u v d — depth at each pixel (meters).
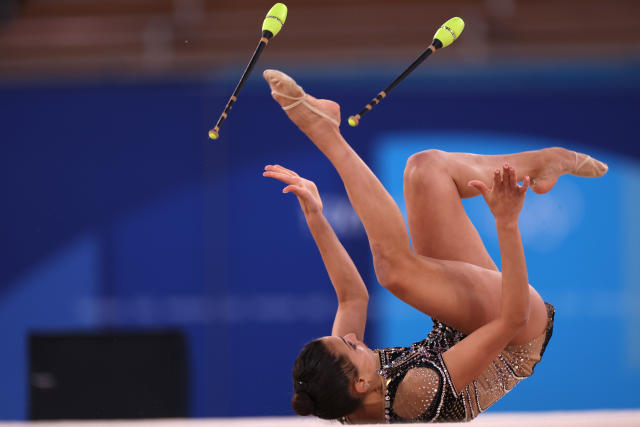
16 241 21.38
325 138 6.61
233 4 21.77
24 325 21.20
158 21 21.31
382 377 6.56
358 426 5.59
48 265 21.30
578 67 21.39
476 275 6.95
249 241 21.36
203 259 21.33
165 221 21.42
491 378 6.98
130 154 21.56
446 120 21.41
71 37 21.27
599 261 20.45
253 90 21.56
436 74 21.45
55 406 8.65
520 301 6.21
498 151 21.39
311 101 6.54
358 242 20.86
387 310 20.45
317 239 7.64
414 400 6.46
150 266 21.31
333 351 6.32
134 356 8.80
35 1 21.72
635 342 20.31
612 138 21.30
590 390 20.45
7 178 21.50
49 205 21.45
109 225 21.39
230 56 21.16
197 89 21.66
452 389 6.42
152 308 21.22
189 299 21.25
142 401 8.76
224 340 21.20
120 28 21.31
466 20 20.81
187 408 8.80
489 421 5.95
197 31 21.17
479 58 21.02
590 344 20.45
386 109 21.45
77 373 8.71
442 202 7.27
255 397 21.11
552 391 20.52
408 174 7.42
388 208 6.58
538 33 20.64
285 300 21.25
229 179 21.45
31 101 21.66
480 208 19.88
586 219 20.52
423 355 6.67
